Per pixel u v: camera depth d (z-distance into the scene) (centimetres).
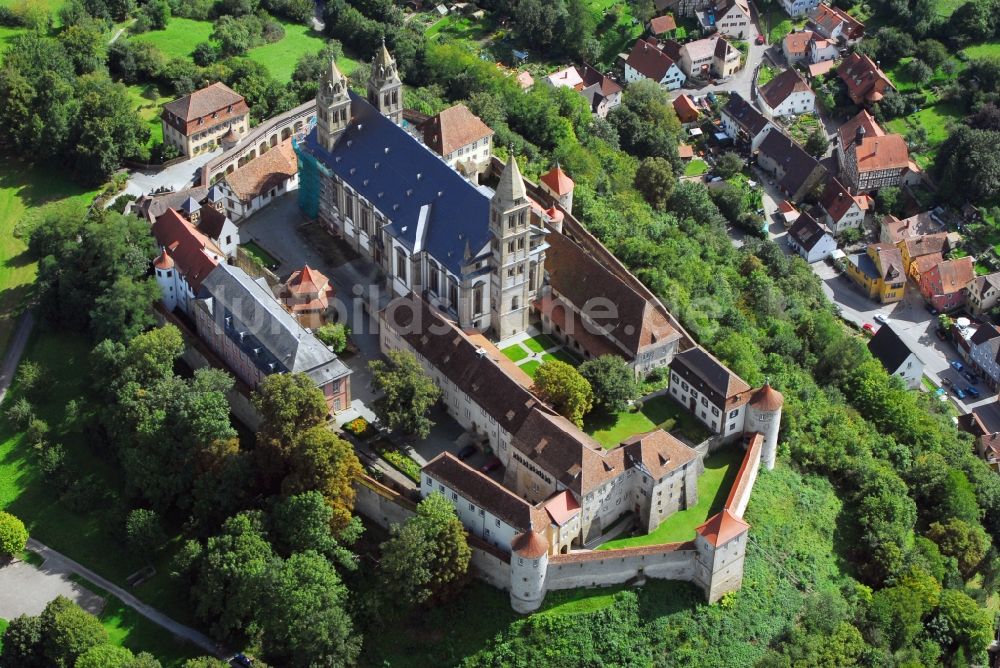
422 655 19712
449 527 19650
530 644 19625
